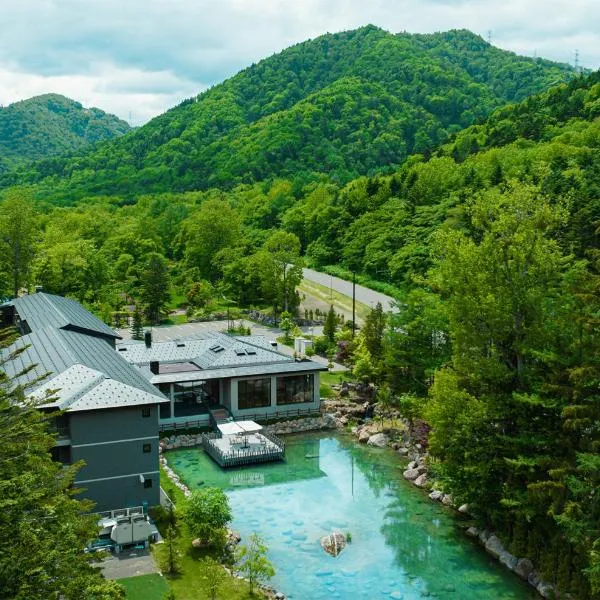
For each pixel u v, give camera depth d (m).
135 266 148.88
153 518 47.09
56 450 46.41
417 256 124.25
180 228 184.00
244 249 150.00
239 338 81.00
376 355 76.12
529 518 39.69
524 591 40.22
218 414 69.25
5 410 27.08
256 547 45.09
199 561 41.94
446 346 64.38
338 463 61.50
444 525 49.09
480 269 46.75
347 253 150.00
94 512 46.69
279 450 61.72
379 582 41.41
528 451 43.12
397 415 70.06
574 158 126.25
